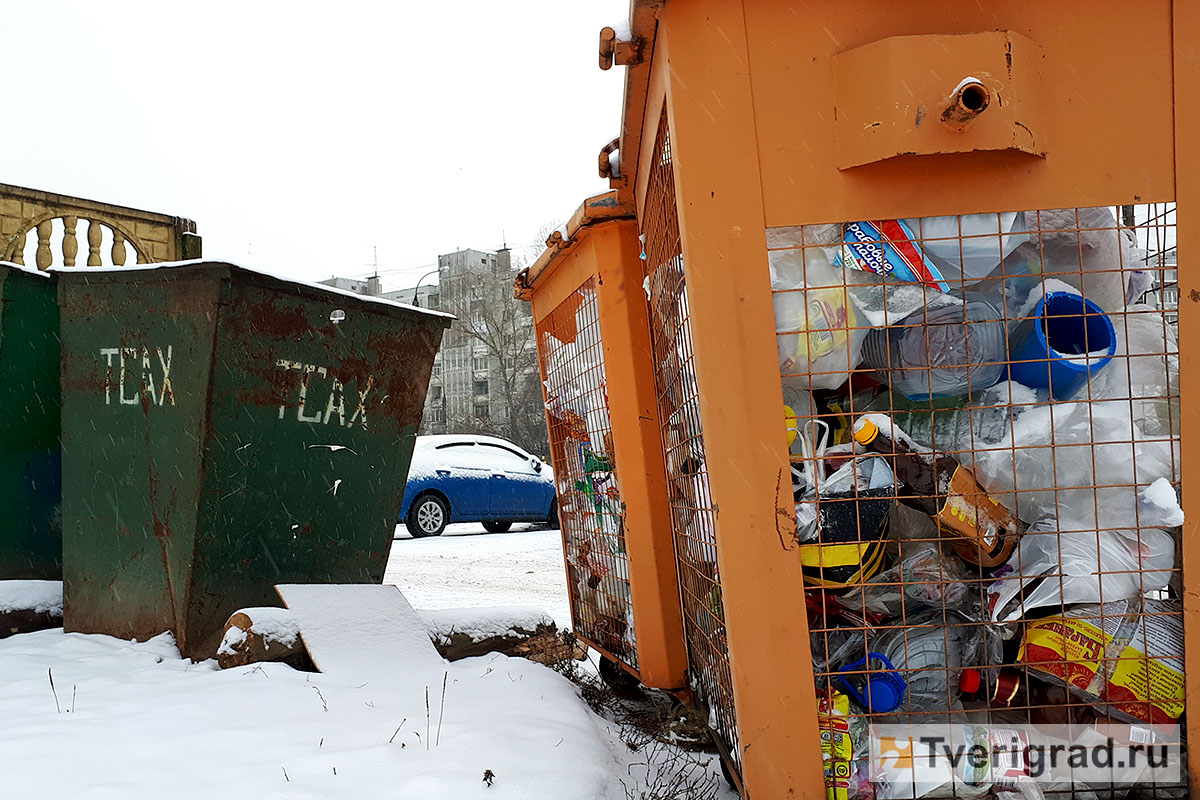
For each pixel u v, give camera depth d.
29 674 3.45
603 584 3.88
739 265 2.10
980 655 2.21
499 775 2.34
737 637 2.10
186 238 8.08
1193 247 2.14
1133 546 2.18
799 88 2.11
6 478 4.42
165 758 2.46
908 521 2.20
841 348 2.19
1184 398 2.15
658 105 2.36
